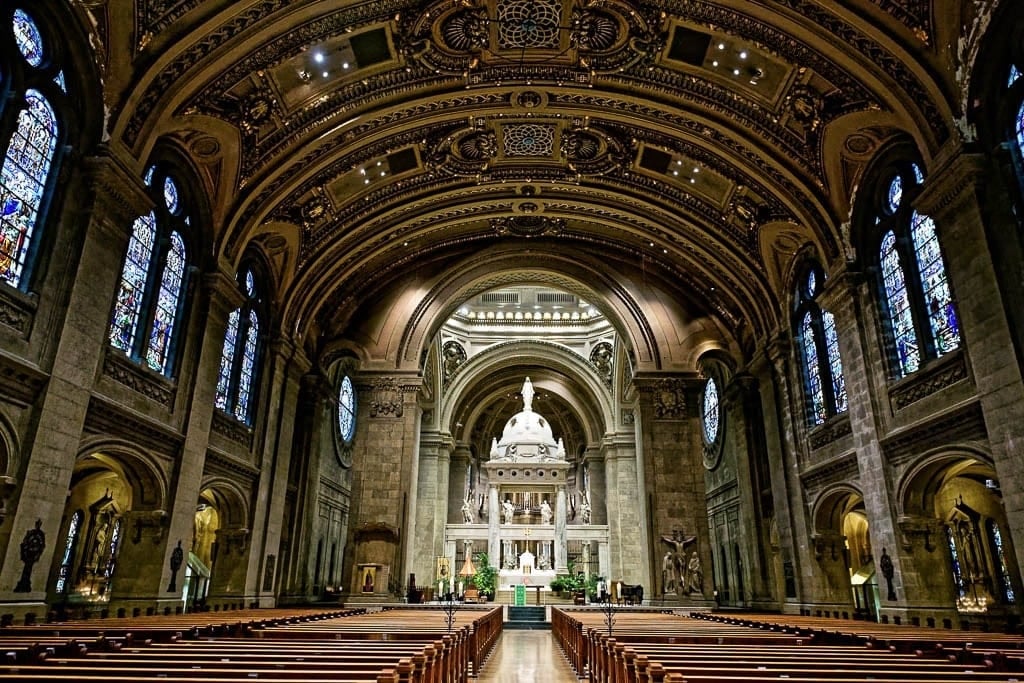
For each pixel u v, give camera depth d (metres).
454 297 30.30
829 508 20.31
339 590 29.52
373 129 19.94
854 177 18.28
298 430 26.03
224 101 16.75
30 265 12.14
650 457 27.47
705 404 33.44
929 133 14.68
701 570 25.92
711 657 6.80
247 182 18.97
